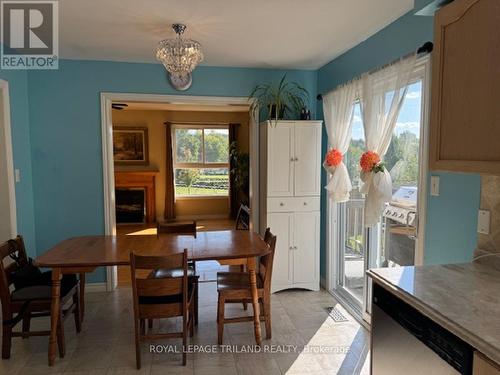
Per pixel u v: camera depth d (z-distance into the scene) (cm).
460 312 124
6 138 314
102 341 279
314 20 262
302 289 389
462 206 198
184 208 826
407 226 259
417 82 246
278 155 371
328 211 384
